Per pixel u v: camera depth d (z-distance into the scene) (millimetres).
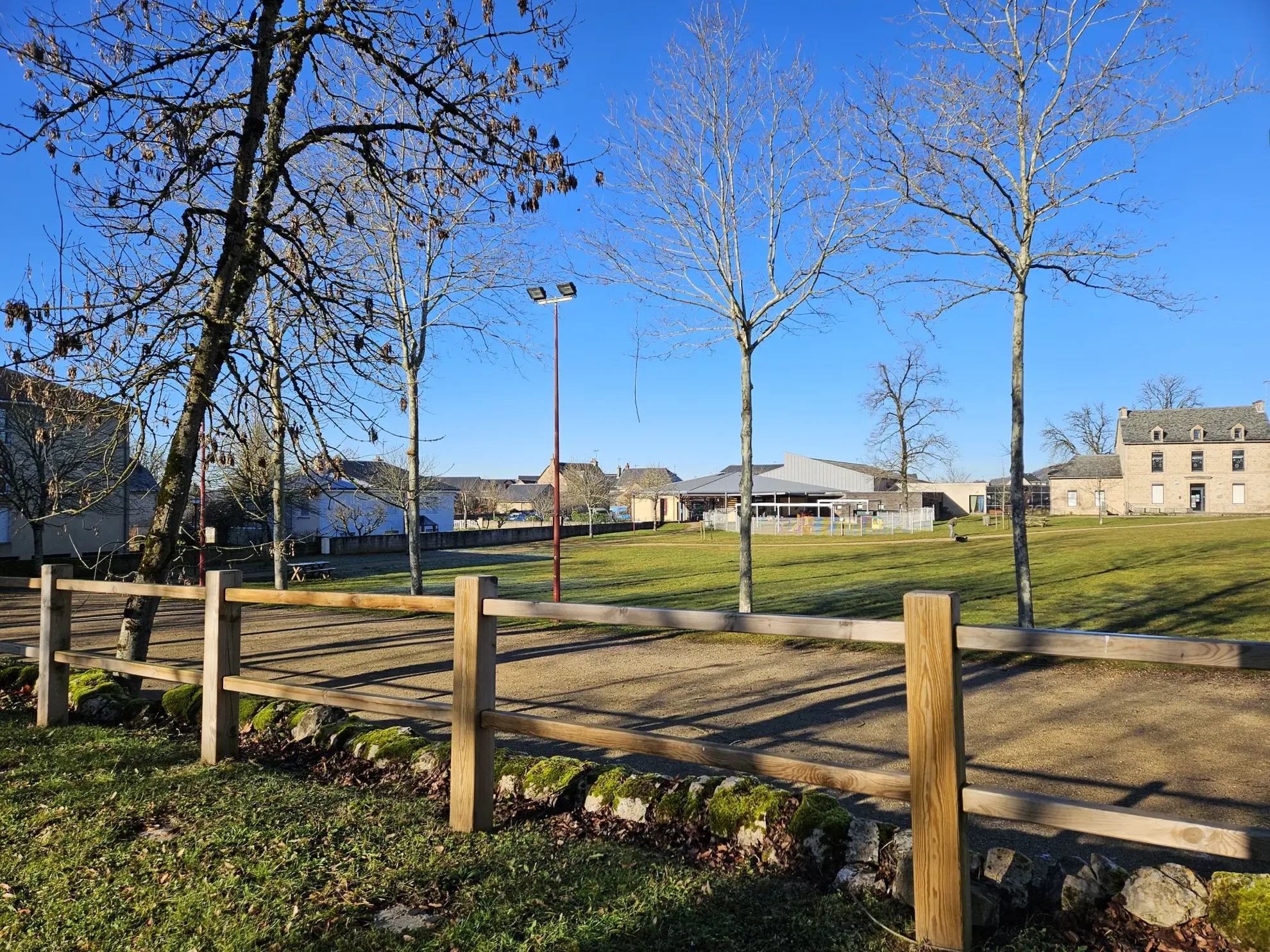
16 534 28781
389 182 7855
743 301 12578
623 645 11273
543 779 4227
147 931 2930
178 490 7117
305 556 39156
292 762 5164
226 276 6996
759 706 7402
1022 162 10039
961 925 2592
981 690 7930
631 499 86812
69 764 4871
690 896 3076
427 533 46969
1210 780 5184
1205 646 2256
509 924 2893
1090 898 2840
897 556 31438
